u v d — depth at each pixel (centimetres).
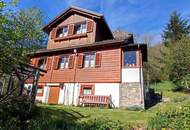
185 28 3809
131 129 862
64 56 2091
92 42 2044
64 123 823
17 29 690
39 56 2267
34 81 1047
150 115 1185
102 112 1291
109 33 2347
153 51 4544
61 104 1853
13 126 761
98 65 1834
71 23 2284
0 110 798
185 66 2369
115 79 1720
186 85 2361
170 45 3344
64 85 1958
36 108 1036
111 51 1822
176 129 816
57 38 2288
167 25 4000
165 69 2833
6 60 654
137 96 1599
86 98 1764
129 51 1756
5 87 921
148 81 3216
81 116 1126
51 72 2091
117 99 1662
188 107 857
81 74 1900
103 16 2088
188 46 2378
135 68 1683
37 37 849
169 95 2431
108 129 825
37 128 762
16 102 890
